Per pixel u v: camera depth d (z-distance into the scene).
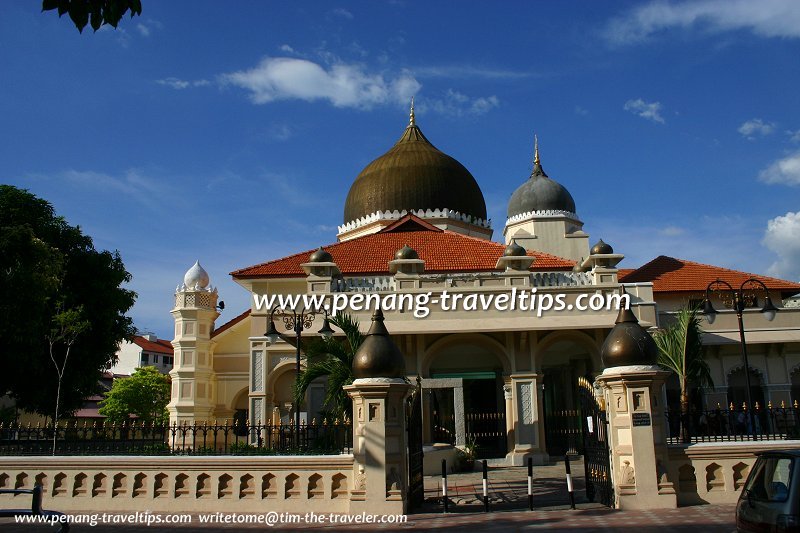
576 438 29.77
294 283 31.28
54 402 32.78
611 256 27.19
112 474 14.70
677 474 13.77
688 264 36.78
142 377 56.38
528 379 26.38
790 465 7.68
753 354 32.41
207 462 14.40
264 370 27.27
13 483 14.87
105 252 34.94
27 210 31.78
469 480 20.95
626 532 11.12
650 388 13.52
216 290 34.97
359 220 39.72
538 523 12.34
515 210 43.56
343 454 14.33
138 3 7.49
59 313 29.59
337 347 18.92
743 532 8.16
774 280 34.09
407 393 14.32
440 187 39.28
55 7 7.28
